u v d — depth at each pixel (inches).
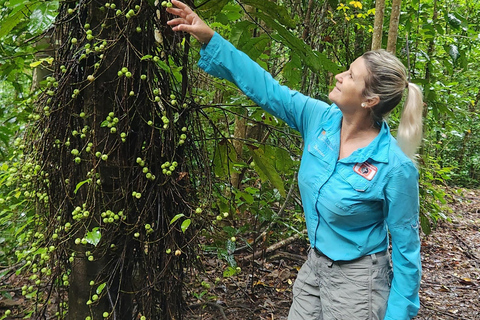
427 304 141.8
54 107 59.1
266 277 135.4
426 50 217.9
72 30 60.1
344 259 63.4
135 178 59.2
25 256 64.9
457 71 294.4
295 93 72.1
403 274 60.4
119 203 60.2
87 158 59.9
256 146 81.7
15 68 86.4
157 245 60.2
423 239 213.9
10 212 80.0
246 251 146.9
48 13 50.7
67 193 58.6
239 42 76.2
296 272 142.3
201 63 66.2
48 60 64.3
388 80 60.0
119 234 59.7
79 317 62.8
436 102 163.6
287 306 120.5
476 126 390.3
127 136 59.5
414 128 62.6
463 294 151.3
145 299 61.7
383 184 59.2
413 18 195.8
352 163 61.1
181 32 64.7
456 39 223.6
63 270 63.6
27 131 63.4
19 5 52.0
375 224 63.2
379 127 64.4
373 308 62.4
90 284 58.3
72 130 59.9
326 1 143.9
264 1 72.2
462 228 241.3
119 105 57.7
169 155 61.2
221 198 84.9
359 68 61.4
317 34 148.3
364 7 185.0
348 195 60.4
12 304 100.4
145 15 58.0
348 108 62.6
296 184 156.1
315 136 67.0
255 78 68.3
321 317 70.8
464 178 402.0
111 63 55.4
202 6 70.2
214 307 111.9
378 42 130.3
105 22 57.1
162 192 59.8
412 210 59.5
